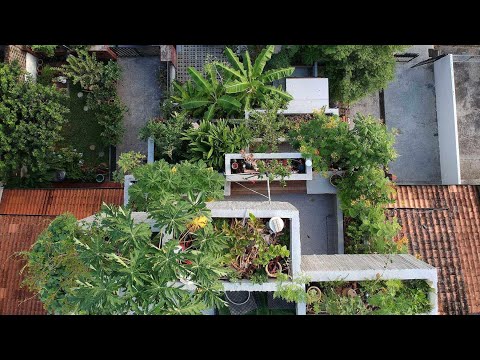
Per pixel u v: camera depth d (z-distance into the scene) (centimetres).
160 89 1609
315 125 1099
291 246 764
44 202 1379
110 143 1540
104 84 1512
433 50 1675
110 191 1402
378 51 1372
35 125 1309
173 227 643
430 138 1666
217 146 1184
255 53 1494
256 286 745
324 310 803
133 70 1625
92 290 595
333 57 1363
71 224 810
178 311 628
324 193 1161
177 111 1421
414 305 781
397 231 1075
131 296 603
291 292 743
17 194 1391
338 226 1123
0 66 1323
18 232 1296
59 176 1514
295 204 1195
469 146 1566
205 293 657
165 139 1230
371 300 779
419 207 1233
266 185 1176
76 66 1512
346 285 816
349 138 1017
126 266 597
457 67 1586
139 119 1609
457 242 1183
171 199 720
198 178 875
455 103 1545
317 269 820
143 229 626
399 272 796
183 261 666
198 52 1602
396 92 1688
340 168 1123
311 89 1377
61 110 1367
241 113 1331
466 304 1125
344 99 1474
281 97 1280
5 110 1270
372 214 1023
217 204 873
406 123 1677
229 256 741
